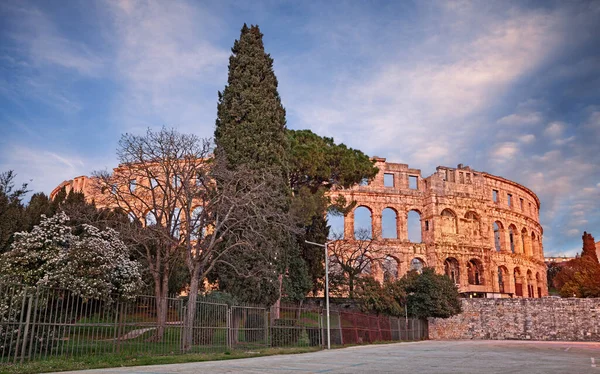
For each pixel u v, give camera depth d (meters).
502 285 109.38
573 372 22.42
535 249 120.56
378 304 66.00
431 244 93.69
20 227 37.50
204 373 20.30
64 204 51.06
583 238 130.12
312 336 45.41
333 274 68.31
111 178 43.56
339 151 57.59
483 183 101.31
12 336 21.95
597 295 82.94
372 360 29.27
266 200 41.84
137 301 32.50
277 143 47.19
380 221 94.88
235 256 41.81
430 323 80.94
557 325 75.62
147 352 28.30
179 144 41.25
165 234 39.53
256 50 49.06
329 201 58.56
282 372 21.16
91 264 29.08
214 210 41.34
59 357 23.88
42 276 27.95
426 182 99.44
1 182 38.88
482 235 97.88
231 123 46.34
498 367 25.03
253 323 38.91
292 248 48.78
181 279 52.25
